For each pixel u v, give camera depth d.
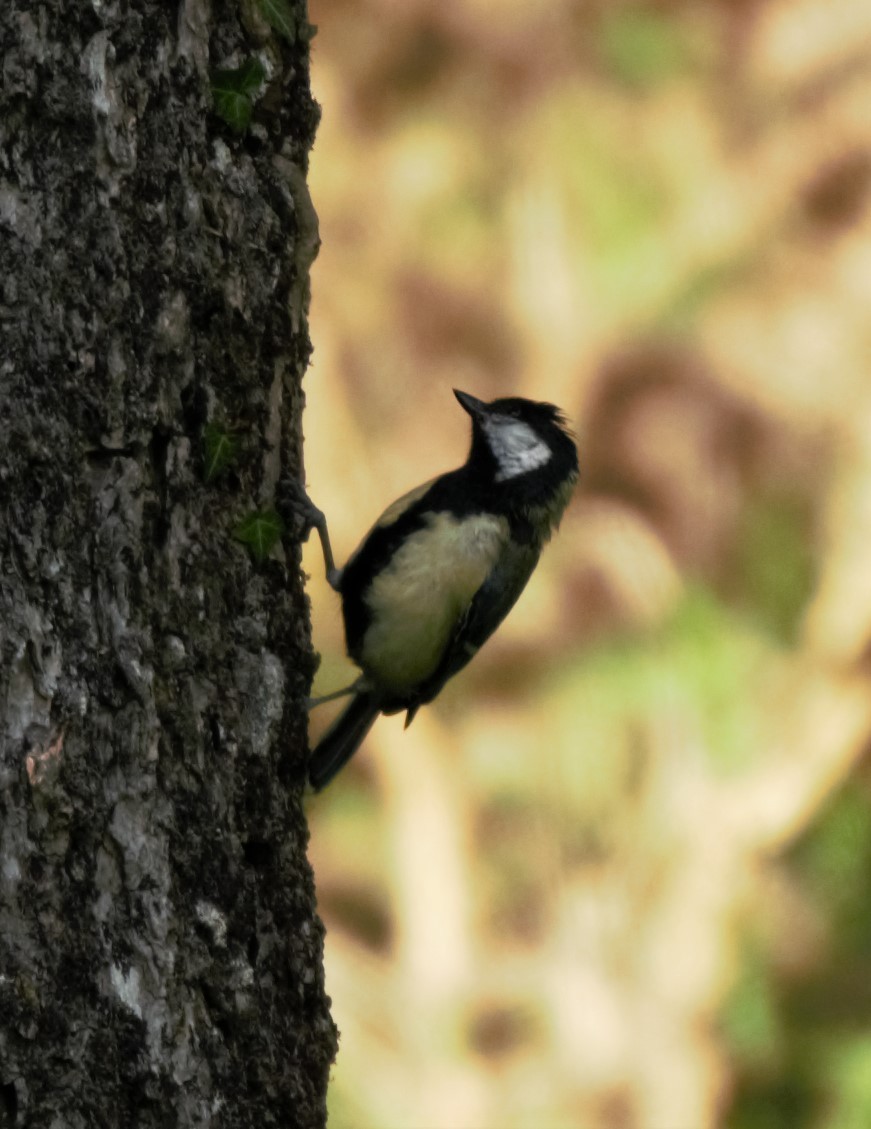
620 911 16.27
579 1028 16.09
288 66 5.26
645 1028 15.95
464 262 17.61
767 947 16.03
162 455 4.66
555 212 17.64
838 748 16.22
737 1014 15.89
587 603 16.88
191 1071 4.46
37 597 4.34
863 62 17.70
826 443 17.27
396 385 17.52
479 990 16.44
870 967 15.92
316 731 15.00
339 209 17.73
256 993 4.75
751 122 17.81
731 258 17.61
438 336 17.64
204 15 4.83
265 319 5.09
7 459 4.32
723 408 17.47
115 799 4.43
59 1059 4.24
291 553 5.18
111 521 4.48
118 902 4.41
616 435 17.55
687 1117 15.75
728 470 17.42
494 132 17.75
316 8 17.84
